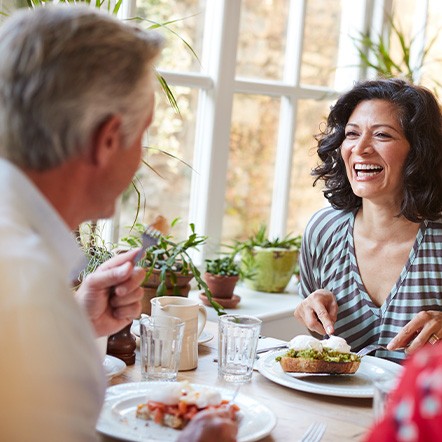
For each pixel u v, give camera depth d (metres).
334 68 3.82
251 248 3.40
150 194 3.14
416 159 2.17
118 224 3.00
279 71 3.59
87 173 1.09
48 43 1.02
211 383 1.68
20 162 1.05
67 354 0.95
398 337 1.95
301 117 3.70
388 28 3.94
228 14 3.24
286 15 3.57
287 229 3.74
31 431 0.91
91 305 1.41
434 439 0.75
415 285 2.23
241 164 3.48
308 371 1.68
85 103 1.02
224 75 3.27
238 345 1.69
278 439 1.37
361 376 1.73
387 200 2.24
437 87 4.17
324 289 2.31
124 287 1.41
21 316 0.92
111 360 1.73
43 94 1.01
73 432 0.96
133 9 2.95
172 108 3.16
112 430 1.28
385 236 2.27
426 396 0.76
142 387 1.50
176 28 3.13
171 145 3.19
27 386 0.91
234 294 3.28
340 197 2.37
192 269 2.59
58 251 1.07
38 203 1.04
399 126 2.18
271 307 3.16
